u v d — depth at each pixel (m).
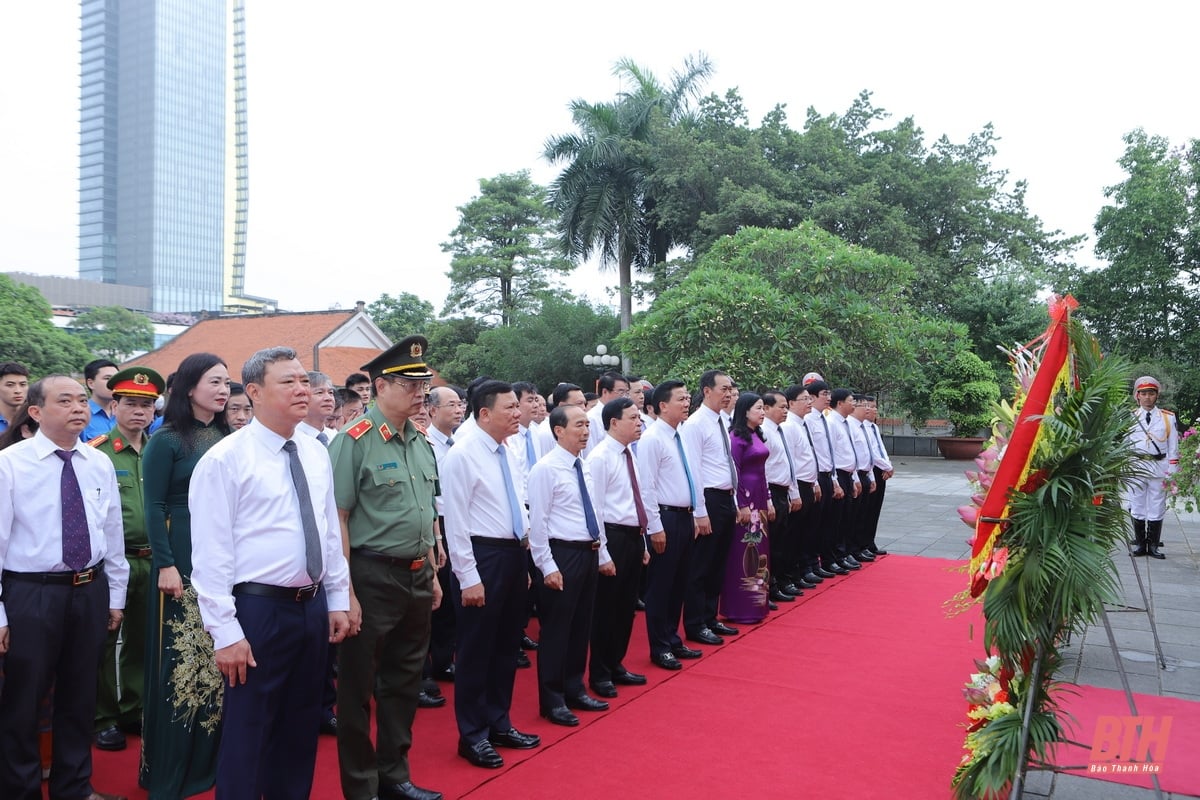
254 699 2.87
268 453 2.96
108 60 89.75
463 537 3.76
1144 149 20.05
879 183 22.03
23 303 19.53
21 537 3.27
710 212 22.14
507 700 4.02
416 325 36.31
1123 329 20.03
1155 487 8.65
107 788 3.64
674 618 5.38
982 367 20.45
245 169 96.50
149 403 4.14
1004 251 23.64
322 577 3.05
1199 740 4.01
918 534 10.29
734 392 5.98
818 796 3.49
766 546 6.35
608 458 4.75
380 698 3.48
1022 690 3.25
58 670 3.35
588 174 22.42
